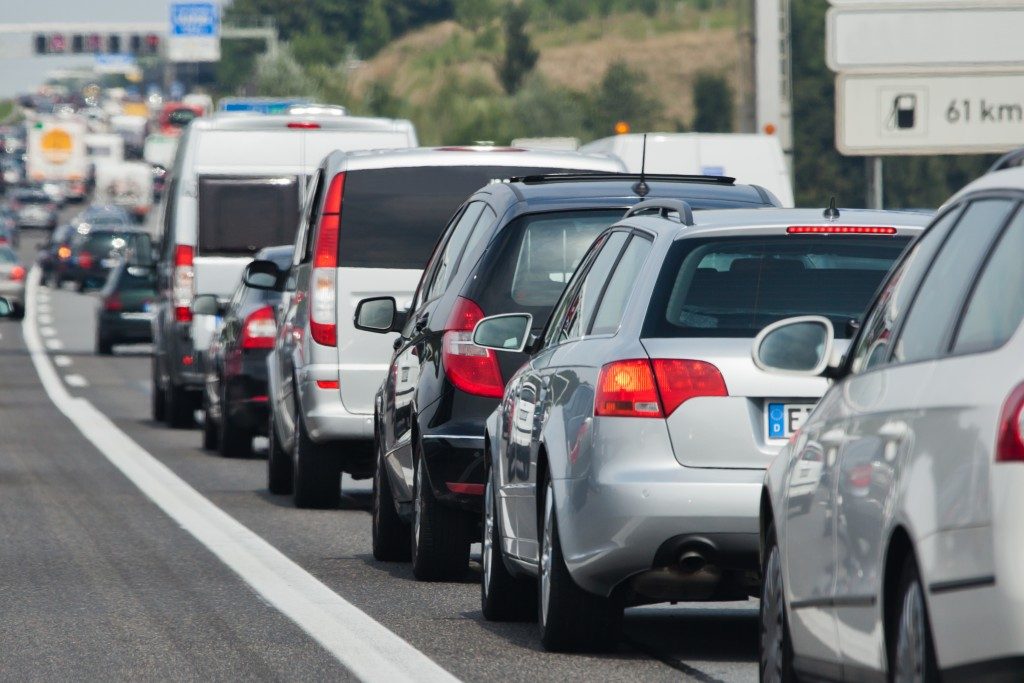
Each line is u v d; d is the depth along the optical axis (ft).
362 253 132.98
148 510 141.79
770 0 261.85
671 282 78.38
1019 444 44.21
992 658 44.27
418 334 109.29
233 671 78.28
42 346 446.19
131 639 85.92
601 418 77.10
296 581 105.70
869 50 244.83
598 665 79.71
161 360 236.02
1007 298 47.67
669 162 271.49
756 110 265.95
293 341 143.64
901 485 49.75
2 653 82.28
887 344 55.47
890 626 51.16
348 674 77.61
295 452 142.72
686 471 75.15
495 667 79.10
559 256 100.99
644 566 75.87
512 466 89.20
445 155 133.08
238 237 211.41
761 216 81.30
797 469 60.34
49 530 128.47
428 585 104.68
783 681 61.72
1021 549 43.68
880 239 79.61
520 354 100.94
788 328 59.06
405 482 110.42
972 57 244.83
